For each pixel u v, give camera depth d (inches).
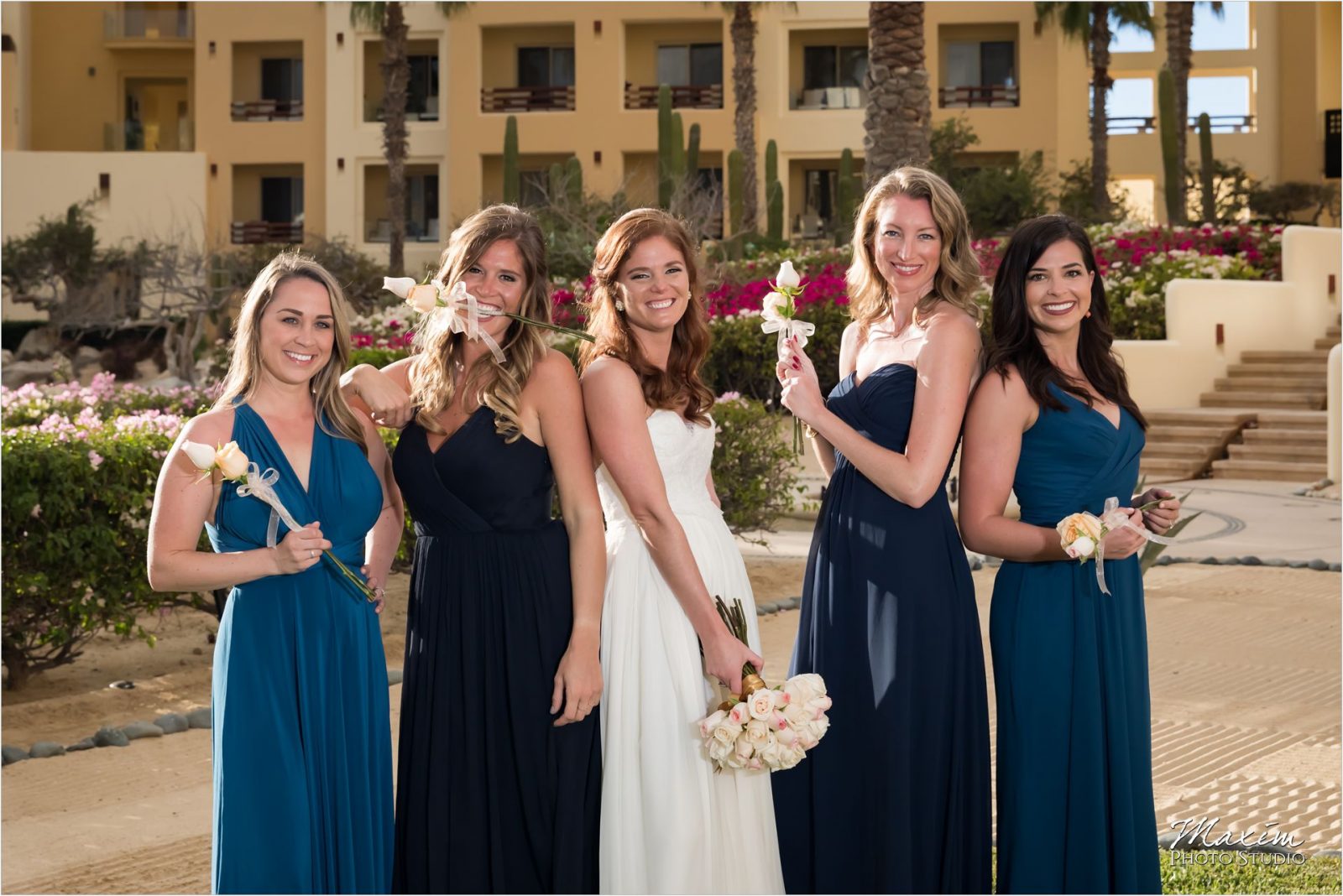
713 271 647.1
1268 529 453.7
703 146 1269.7
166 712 240.8
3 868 163.6
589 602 122.7
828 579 139.7
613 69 1268.5
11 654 250.1
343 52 1291.8
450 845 123.0
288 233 1315.2
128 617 249.8
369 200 1339.8
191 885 159.2
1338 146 1318.9
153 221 1240.2
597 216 845.8
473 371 124.6
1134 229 857.5
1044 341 134.8
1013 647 132.3
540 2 1273.4
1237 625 305.9
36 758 210.4
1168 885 156.8
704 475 137.2
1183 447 631.2
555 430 124.5
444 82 1304.1
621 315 129.9
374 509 126.4
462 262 125.0
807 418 134.3
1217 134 1341.0
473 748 123.1
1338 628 301.6
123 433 256.5
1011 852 131.0
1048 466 132.3
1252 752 212.5
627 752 124.6
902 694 132.8
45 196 1229.1
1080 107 1305.4
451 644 124.1
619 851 123.0
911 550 134.6
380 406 126.4
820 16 1266.0
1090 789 129.1
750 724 118.9
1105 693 130.5
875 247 140.7
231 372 124.8
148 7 1477.6
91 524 240.4
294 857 116.2
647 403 130.2
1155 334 731.4
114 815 183.5
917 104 582.6
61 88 1429.6
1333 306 804.0
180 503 117.4
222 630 120.3
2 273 1096.8
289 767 117.0
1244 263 799.7
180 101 1494.8
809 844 139.7
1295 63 1325.0
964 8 1257.4
